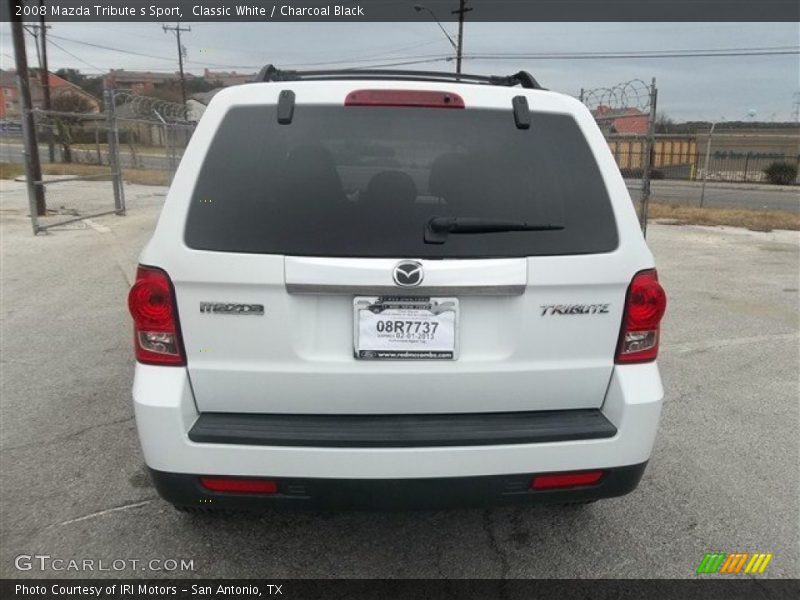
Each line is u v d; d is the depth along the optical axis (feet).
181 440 7.57
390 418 7.93
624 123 43.04
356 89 8.04
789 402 15.24
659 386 8.18
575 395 8.16
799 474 11.98
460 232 7.59
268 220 7.55
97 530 10.01
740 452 12.79
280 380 7.71
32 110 37.50
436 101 8.03
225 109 7.93
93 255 30.86
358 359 7.69
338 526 10.28
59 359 17.25
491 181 7.92
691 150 129.90
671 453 12.72
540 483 7.95
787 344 19.57
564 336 7.89
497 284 7.55
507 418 8.04
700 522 10.48
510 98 8.20
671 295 25.62
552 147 8.11
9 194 56.03
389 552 9.68
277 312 7.52
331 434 7.58
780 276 29.50
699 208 60.80
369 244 7.48
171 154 55.16
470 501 7.89
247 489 7.72
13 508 10.50
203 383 7.74
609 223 7.96
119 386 15.49
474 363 7.82
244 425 7.70
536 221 7.81
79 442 12.71
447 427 7.80
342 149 7.87
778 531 10.27
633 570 9.36
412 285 7.43
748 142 134.10
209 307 7.52
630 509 10.84
